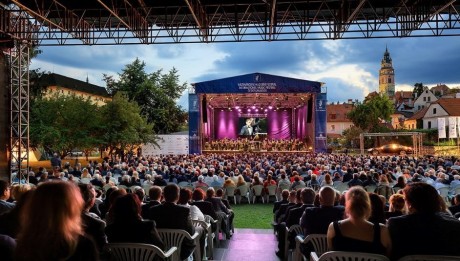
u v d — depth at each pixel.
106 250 3.74
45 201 1.92
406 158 25.59
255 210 13.06
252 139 41.84
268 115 43.25
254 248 7.46
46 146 27.16
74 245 1.95
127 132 30.92
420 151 35.38
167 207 4.89
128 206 3.82
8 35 15.82
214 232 7.10
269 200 15.05
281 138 43.09
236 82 31.83
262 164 21.00
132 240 3.76
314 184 13.00
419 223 3.25
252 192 14.44
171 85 51.03
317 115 32.28
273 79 31.66
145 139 33.62
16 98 16.72
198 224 6.04
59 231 1.90
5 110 16.00
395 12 18.05
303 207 5.87
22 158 16.69
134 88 48.41
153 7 17.48
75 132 27.91
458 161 21.92
